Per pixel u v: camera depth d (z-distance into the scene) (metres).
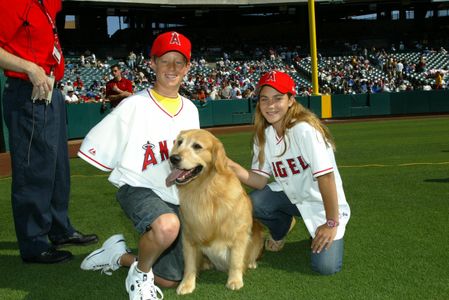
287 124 3.29
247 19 38.06
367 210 4.77
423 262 3.33
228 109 19.17
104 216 4.82
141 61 26.45
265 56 30.78
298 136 3.24
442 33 33.22
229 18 37.34
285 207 3.71
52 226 3.91
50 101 3.31
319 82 26.17
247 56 30.89
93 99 19.70
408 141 10.94
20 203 3.44
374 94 20.25
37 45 3.30
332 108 20.00
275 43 33.28
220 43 33.28
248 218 3.10
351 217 4.54
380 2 31.31
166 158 3.17
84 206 5.25
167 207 2.93
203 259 3.40
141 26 34.44
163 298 2.93
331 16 37.84
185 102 3.38
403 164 7.52
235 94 21.44
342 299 2.80
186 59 3.19
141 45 30.53
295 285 3.04
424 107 20.38
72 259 3.65
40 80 3.15
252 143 3.66
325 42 33.31
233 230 3.03
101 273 3.36
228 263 3.18
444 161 7.67
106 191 6.03
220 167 3.07
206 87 24.09
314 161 3.17
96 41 32.12
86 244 4.00
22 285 3.15
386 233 4.01
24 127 3.35
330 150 3.35
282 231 3.79
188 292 2.98
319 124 3.29
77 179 6.97
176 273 3.10
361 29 35.66
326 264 3.16
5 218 4.86
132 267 2.89
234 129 17.55
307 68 28.08
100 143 3.10
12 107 3.34
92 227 4.46
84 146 3.09
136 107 3.12
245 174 3.63
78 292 3.03
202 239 3.05
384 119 19.08
